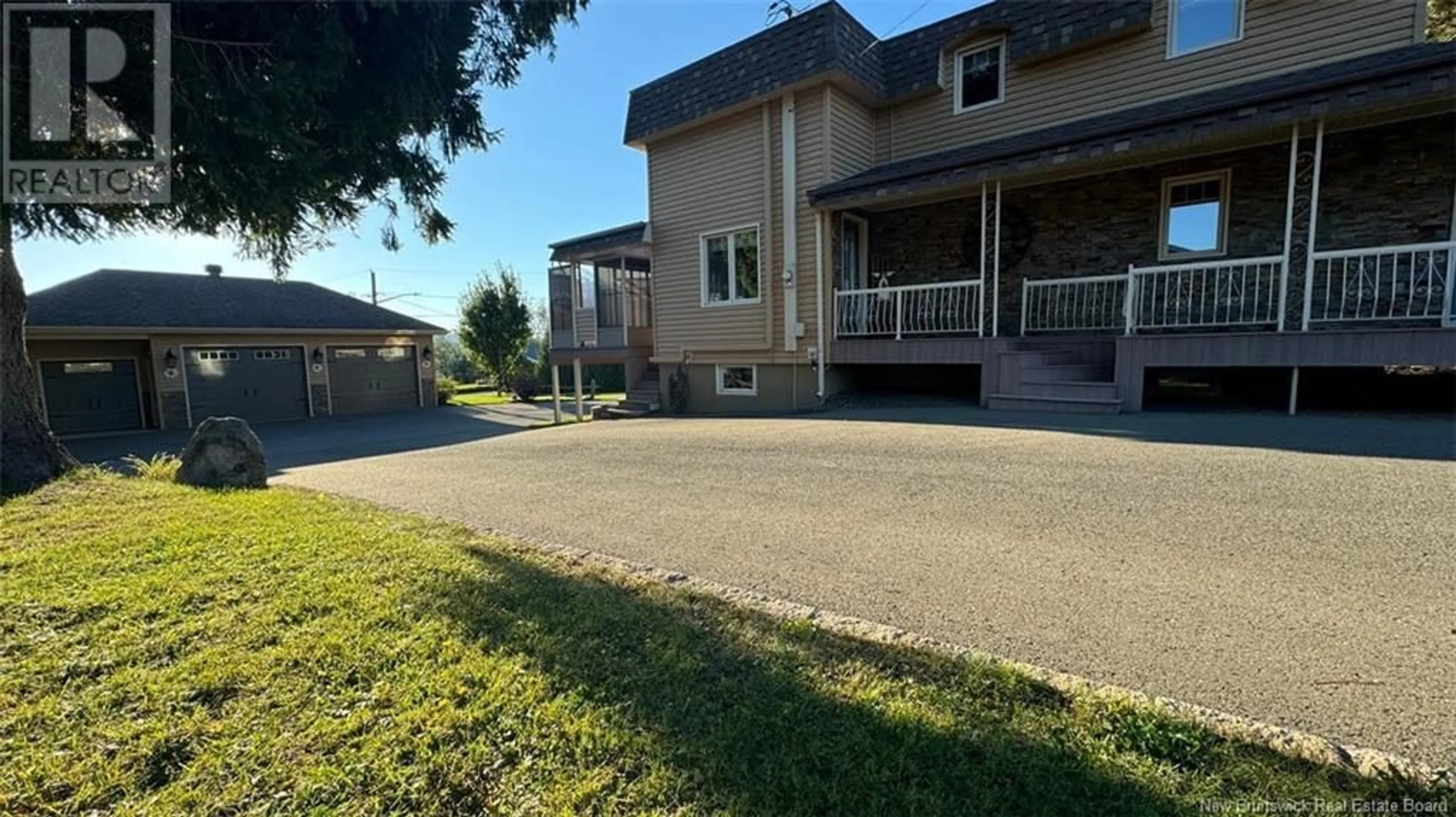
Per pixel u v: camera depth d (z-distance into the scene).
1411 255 6.26
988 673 2.07
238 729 1.94
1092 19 8.75
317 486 6.26
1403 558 2.82
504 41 4.96
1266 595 2.55
